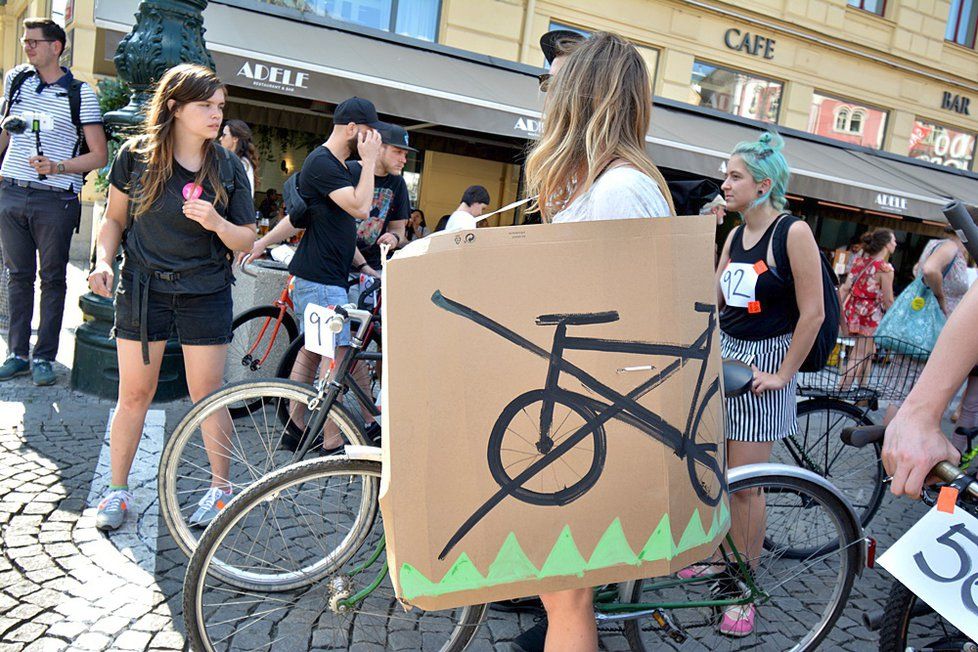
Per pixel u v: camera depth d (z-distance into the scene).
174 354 4.34
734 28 12.26
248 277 4.67
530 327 1.44
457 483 1.43
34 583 2.45
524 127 7.51
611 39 1.70
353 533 2.50
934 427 1.38
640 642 2.24
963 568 1.45
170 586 2.51
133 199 2.74
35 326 5.77
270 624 2.37
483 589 1.48
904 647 2.00
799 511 2.64
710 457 1.61
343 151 3.56
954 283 5.04
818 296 2.57
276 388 2.64
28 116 4.31
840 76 13.45
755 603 2.39
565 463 1.47
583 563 1.50
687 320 1.53
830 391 3.45
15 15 17.62
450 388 1.42
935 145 14.93
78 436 3.68
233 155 2.93
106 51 6.39
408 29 10.28
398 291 1.39
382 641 2.34
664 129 9.09
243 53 6.59
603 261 1.46
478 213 5.55
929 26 13.98
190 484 3.29
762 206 2.70
